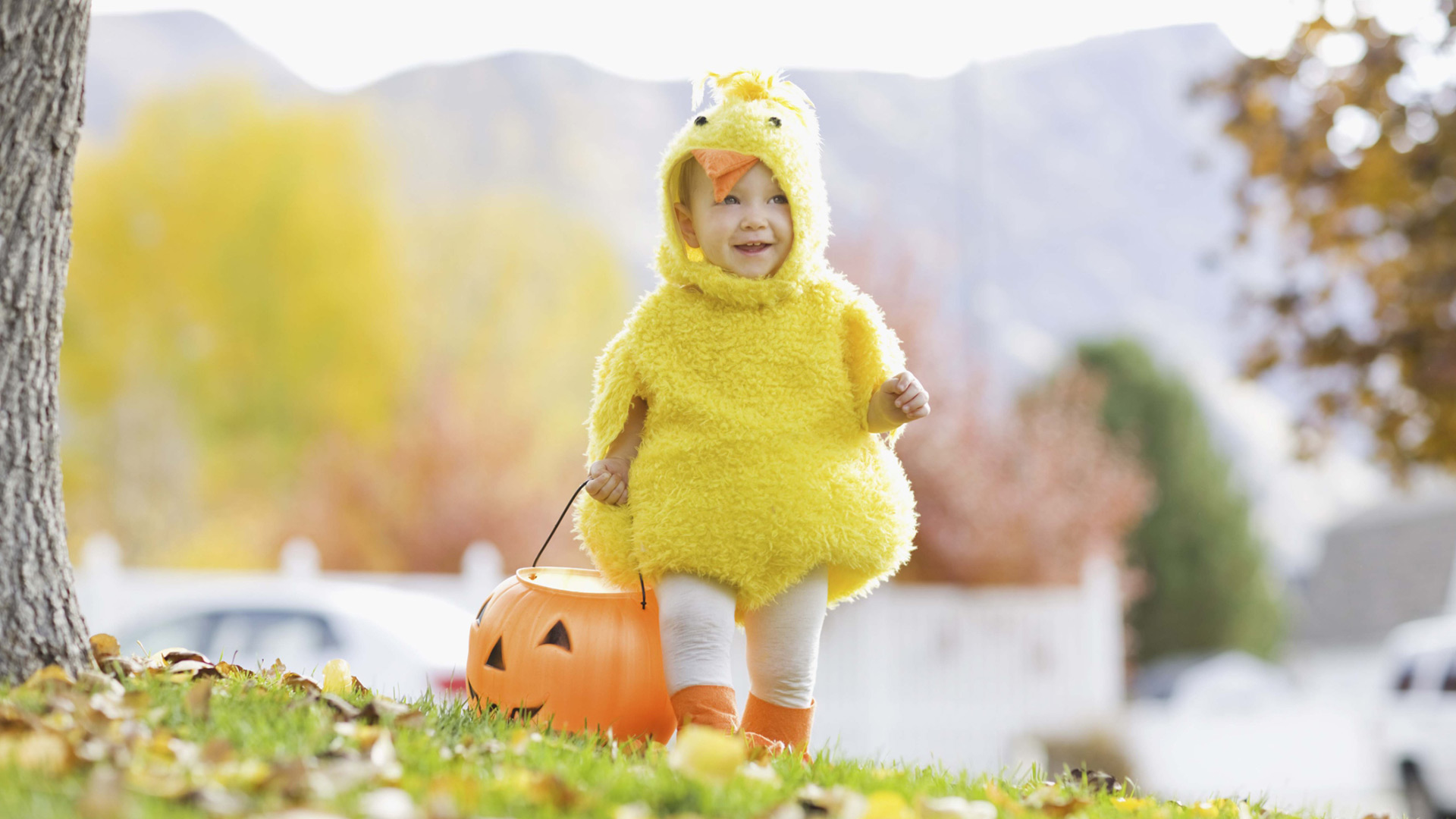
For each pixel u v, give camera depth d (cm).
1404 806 1136
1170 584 2331
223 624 1053
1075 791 367
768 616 362
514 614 383
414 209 3594
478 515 2053
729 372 363
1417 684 1145
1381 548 4231
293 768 242
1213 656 2227
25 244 334
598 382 382
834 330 373
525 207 3550
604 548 369
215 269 3244
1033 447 1741
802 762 335
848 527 356
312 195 3281
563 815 250
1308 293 1152
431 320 3328
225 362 3225
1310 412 1159
